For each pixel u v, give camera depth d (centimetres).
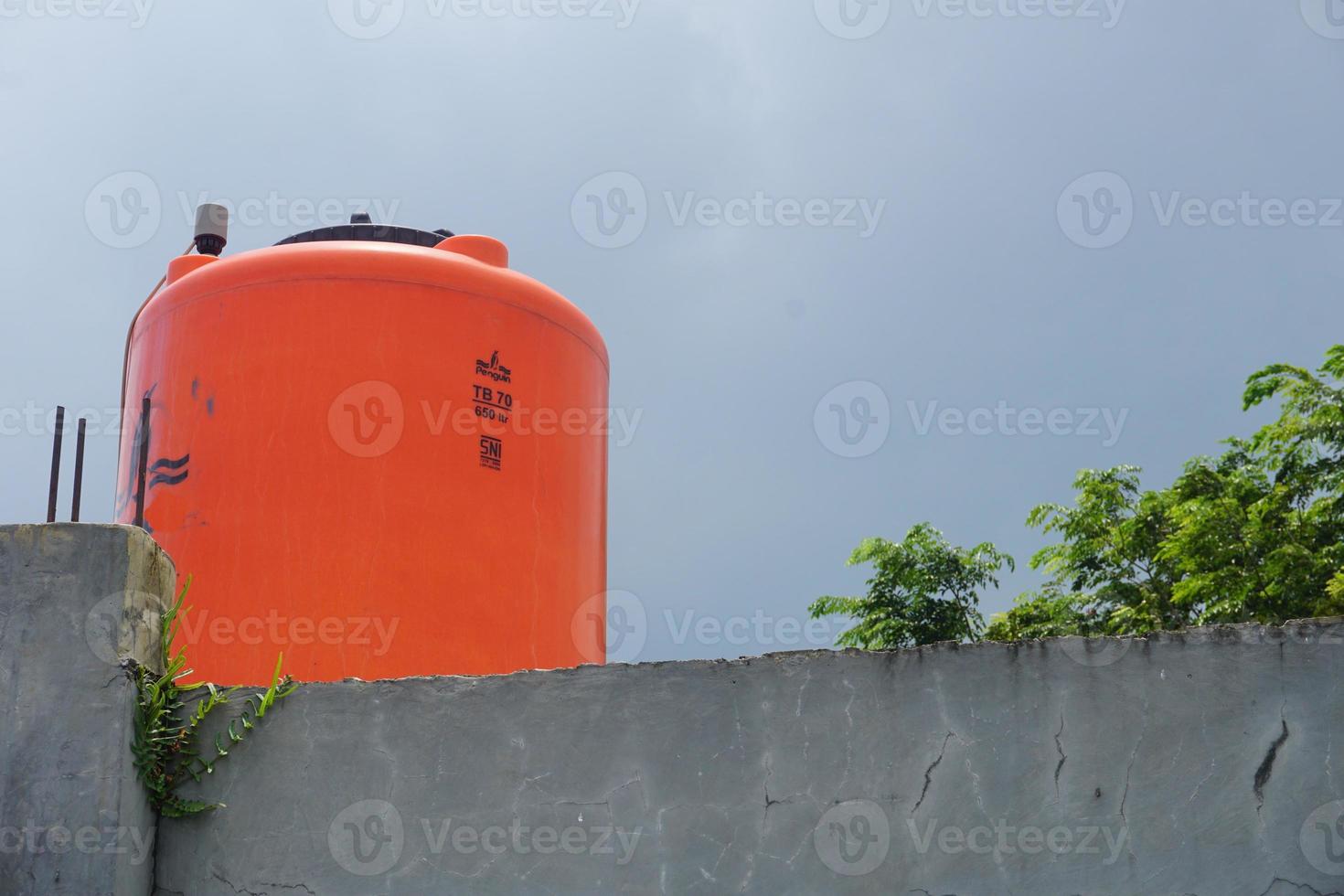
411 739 518
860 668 513
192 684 528
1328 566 1323
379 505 816
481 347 870
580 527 903
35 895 479
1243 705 498
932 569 1529
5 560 511
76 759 493
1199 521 1419
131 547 516
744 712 512
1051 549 1691
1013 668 507
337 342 838
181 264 927
